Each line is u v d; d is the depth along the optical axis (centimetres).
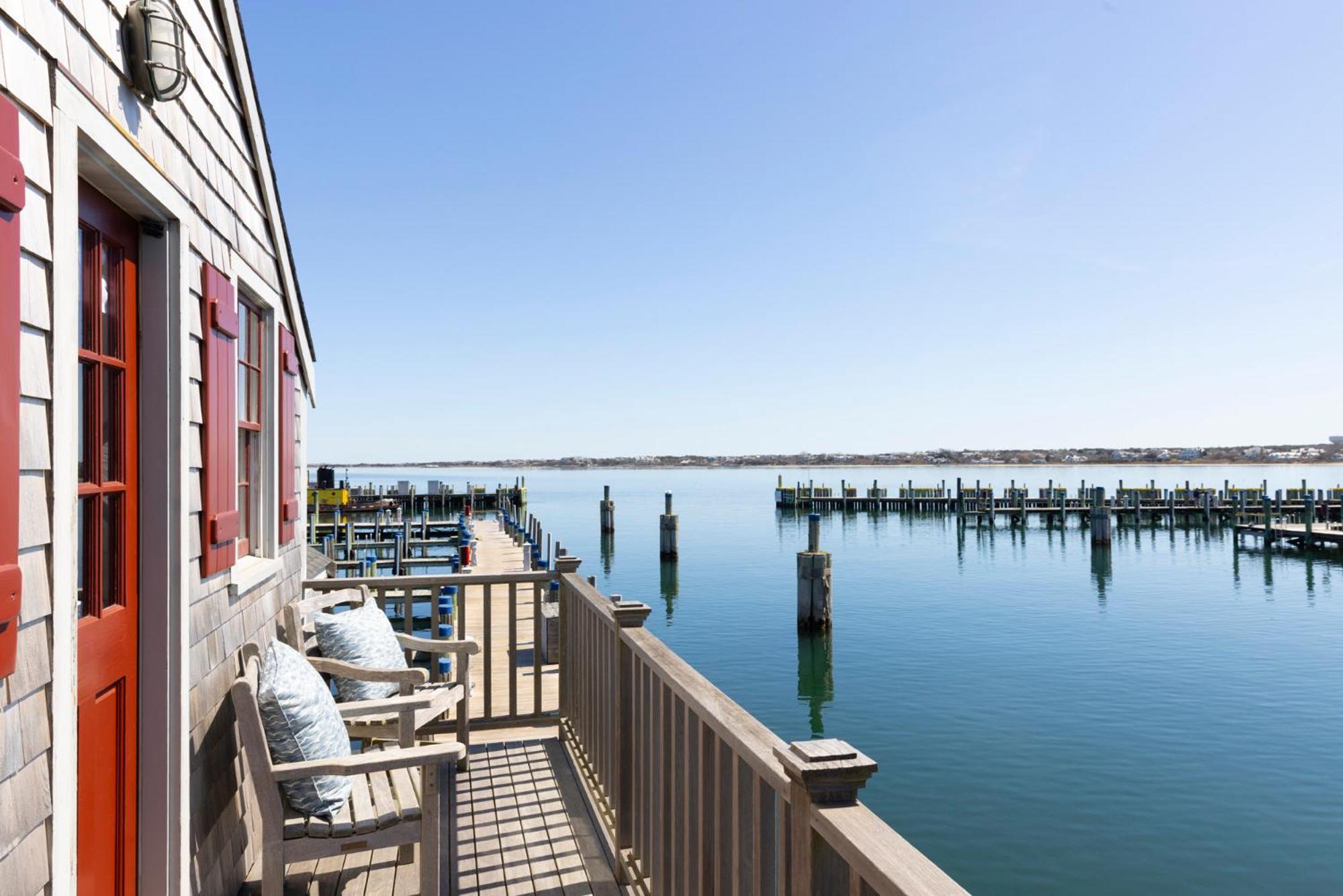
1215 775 910
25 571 174
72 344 196
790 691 1266
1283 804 831
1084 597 2095
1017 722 1101
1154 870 705
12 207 164
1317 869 705
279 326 445
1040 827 785
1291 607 1945
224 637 318
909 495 5362
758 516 5259
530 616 1119
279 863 264
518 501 5728
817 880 149
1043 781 895
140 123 244
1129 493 4791
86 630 216
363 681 382
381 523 3067
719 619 1844
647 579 2456
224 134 342
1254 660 1423
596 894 317
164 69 245
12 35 169
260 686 277
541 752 479
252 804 352
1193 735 1041
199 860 276
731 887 208
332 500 3675
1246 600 2048
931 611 1906
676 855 260
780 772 166
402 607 1430
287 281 464
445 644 459
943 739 1038
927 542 3550
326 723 288
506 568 1895
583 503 7162
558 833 372
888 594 2152
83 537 221
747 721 204
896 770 932
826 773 146
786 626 1755
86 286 227
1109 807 827
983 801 846
